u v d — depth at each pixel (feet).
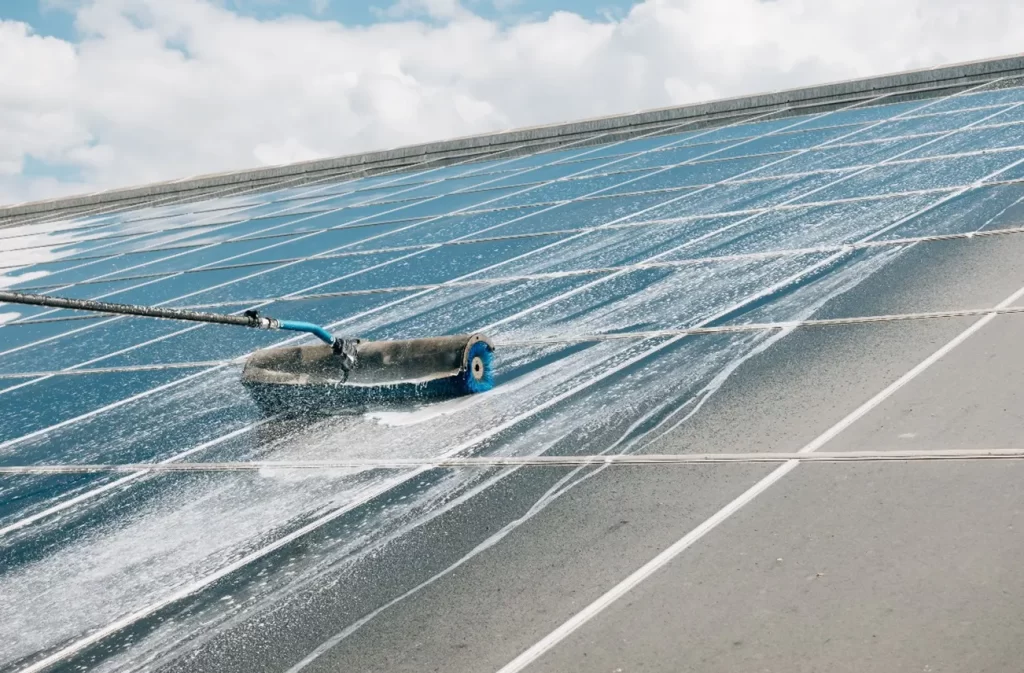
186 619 17.95
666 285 33.78
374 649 15.65
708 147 61.16
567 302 34.19
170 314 23.18
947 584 14.37
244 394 31.01
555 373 27.45
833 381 22.81
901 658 13.03
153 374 36.04
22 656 17.87
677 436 21.56
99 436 30.17
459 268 42.29
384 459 23.54
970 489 16.87
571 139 75.00
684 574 15.94
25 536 23.56
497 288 37.93
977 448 18.26
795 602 14.62
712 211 43.39
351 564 18.71
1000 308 25.26
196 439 27.81
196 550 20.75
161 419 30.45
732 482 18.84
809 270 32.09
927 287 28.07
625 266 37.35
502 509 19.70
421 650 15.35
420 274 42.57
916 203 37.58
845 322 26.66
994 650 12.85
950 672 12.62
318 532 20.38
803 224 38.01
